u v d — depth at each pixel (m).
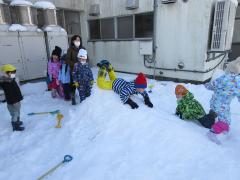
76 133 3.08
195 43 5.70
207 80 6.11
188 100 3.34
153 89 5.59
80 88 4.02
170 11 5.96
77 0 8.30
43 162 2.55
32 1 7.00
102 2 7.88
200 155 2.49
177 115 3.54
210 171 2.23
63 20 8.27
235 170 2.24
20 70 6.53
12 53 6.25
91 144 2.79
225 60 7.38
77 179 2.21
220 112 2.99
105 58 8.45
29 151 2.78
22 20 6.45
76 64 3.97
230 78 2.86
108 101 3.45
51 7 6.93
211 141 2.79
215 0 5.39
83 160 2.52
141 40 6.98
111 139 2.84
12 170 2.43
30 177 2.31
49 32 7.00
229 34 5.66
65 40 7.55
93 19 8.46
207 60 5.73
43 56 7.04
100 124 3.14
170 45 6.23
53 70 5.13
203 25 5.44
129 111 3.21
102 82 3.77
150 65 6.94
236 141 2.87
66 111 4.22
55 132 3.25
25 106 4.71
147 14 6.61
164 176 2.19
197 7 5.42
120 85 3.50
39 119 3.92
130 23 7.22
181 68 6.15
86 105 3.56
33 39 6.68
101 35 8.40
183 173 2.22
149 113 3.21
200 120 3.23
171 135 2.76
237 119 3.58
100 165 2.40
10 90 3.30
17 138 3.23
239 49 7.41
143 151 2.58
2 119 4.05
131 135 2.86
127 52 7.57
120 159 2.48
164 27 6.22
